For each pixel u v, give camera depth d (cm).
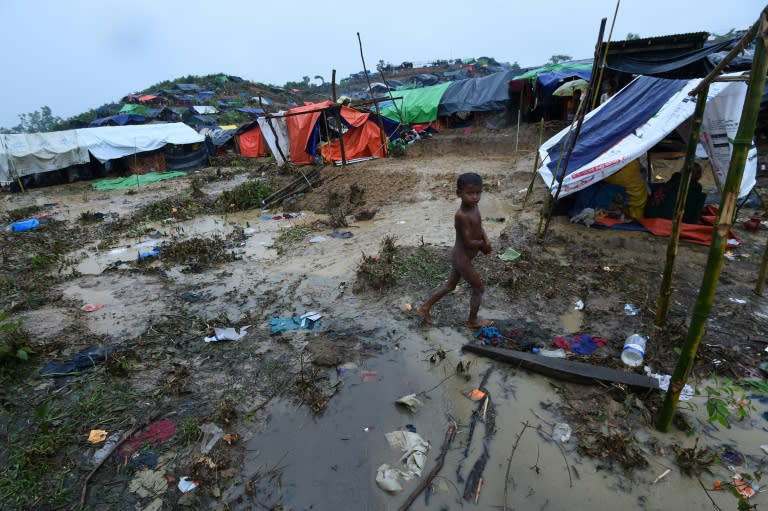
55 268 764
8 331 454
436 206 1025
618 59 1226
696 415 346
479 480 301
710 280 274
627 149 693
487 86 2277
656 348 427
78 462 326
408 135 2233
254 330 503
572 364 398
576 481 296
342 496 294
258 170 1923
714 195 944
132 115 3550
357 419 360
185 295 611
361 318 514
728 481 290
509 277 580
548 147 876
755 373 386
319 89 6725
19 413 379
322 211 1080
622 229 748
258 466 319
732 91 646
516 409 362
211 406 380
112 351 469
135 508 290
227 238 884
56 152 1794
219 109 4719
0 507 289
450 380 401
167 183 1745
